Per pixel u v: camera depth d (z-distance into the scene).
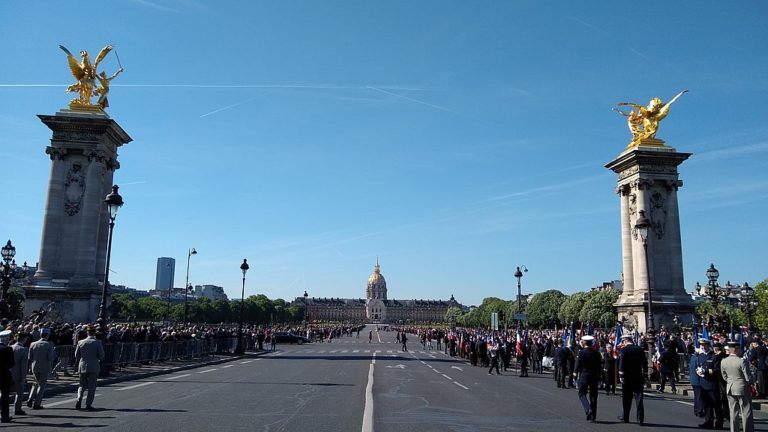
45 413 20.20
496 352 43.97
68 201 57.25
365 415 20.34
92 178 57.50
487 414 21.69
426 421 19.45
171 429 17.14
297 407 22.27
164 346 44.62
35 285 54.50
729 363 18.39
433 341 134.62
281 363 50.31
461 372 43.88
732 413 18.38
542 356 46.47
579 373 21.30
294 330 128.50
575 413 22.69
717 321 54.81
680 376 38.72
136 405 22.39
